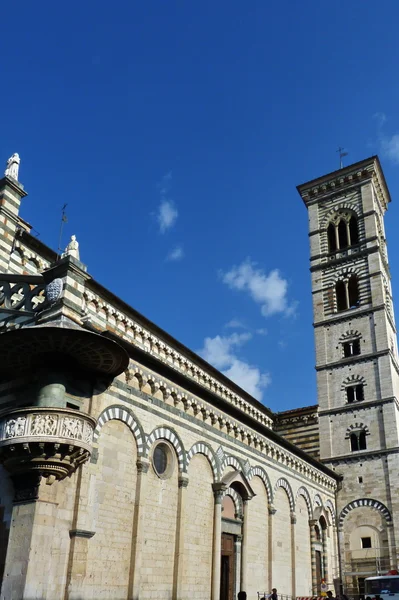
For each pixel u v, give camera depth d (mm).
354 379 61719
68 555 23703
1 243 31719
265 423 61812
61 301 25516
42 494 22922
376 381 60281
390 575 43094
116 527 26672
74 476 24922
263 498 41969
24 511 22750
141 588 27375
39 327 22609
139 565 27141
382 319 62250
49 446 22641
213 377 48750
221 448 37312
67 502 24266
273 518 42375
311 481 52000
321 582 46500
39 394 24281
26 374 25688
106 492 26500
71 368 25688
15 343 23531
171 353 42625
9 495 23984
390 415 58000
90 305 35125
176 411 33312
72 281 26406
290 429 63594
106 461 26938
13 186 33312
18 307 27422
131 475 28500
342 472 58688
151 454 30281
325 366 64000
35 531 22188
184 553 31047
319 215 72438
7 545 22703
